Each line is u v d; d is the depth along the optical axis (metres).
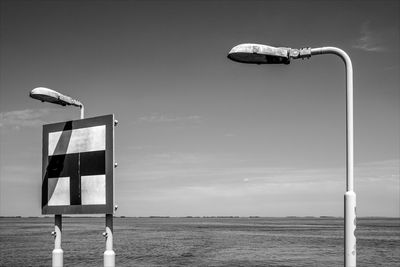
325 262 39.47
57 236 10.14
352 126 6.77
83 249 49.25
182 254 44.56
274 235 87.62
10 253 41.91
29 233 87.06
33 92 9.55
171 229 124.62
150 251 47.66
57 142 10.12
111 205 9.11
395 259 42.31
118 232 101.75
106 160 9.28
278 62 7.44
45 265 32.72
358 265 37.81
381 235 86.38
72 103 10.14
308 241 68.25
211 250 49.88
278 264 37.72
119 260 38.94
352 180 6.68
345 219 6.66
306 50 7.19
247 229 125.75
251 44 7.29
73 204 9.74
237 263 37.75
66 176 9.90
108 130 9.31
